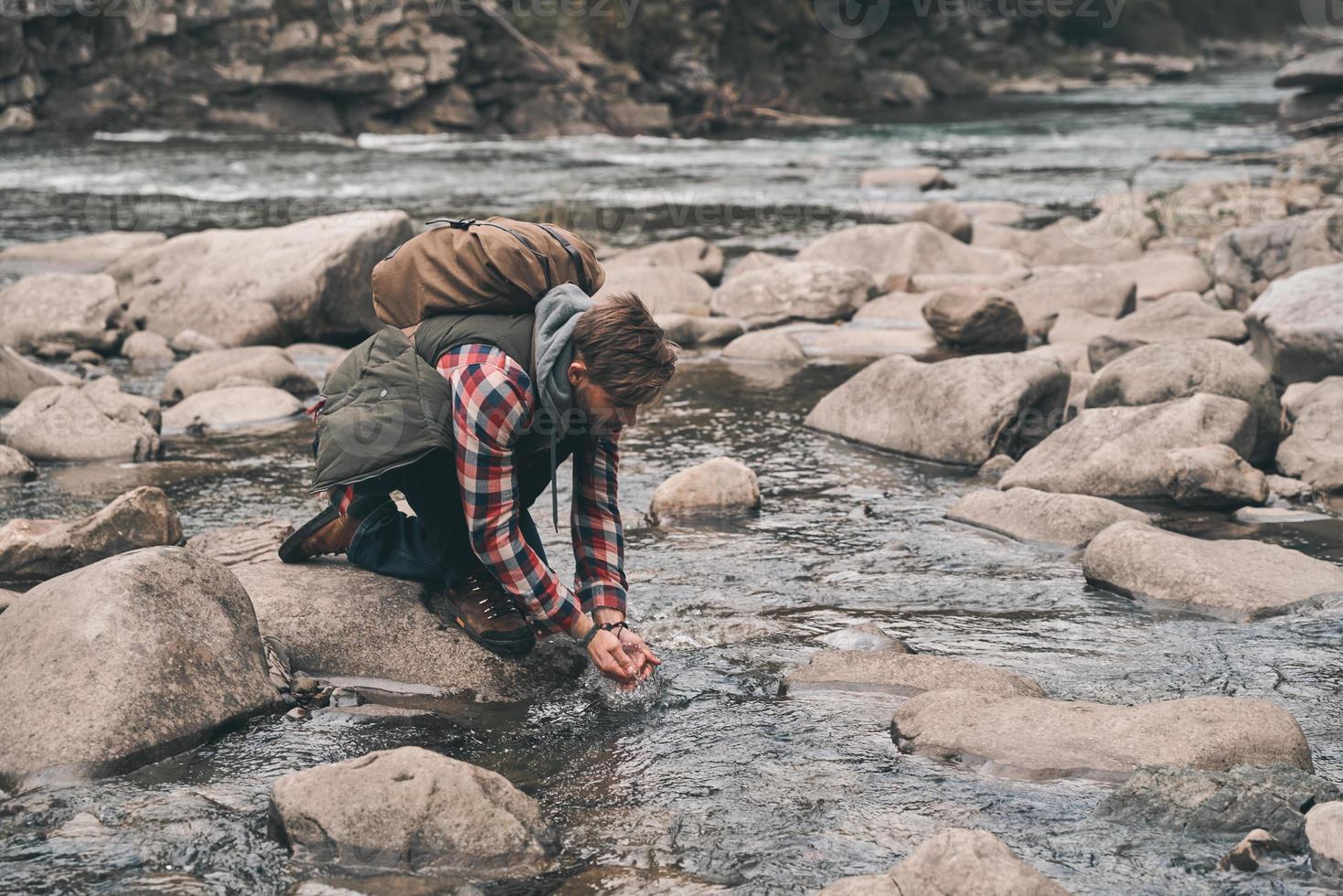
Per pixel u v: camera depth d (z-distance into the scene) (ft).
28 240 37.22
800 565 13.15
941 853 6.90
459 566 10.35
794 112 89.56
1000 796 8.18
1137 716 8.75
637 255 31.96
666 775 8.58
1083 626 11.37
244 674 9.47
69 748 8.43
